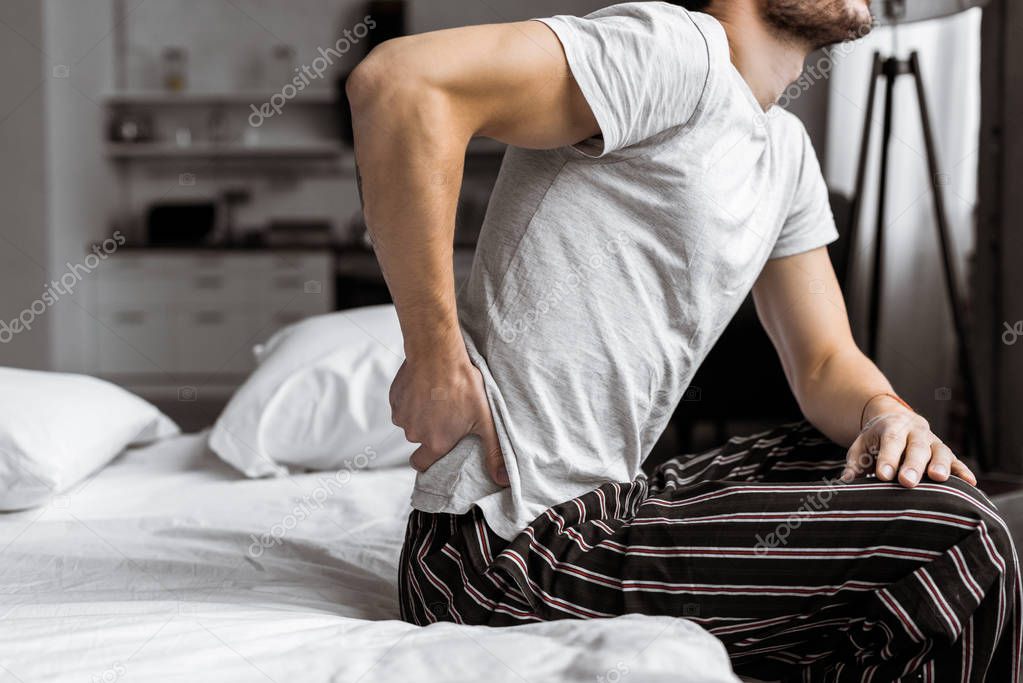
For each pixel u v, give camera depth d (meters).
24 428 1.56
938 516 0.80
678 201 0.87
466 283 0.94
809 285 1.12
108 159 5.86
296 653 0.75
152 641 0.78
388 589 1.11
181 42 6.06
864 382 1.06
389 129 0.76
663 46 0.83
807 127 4.15
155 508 1.55
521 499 0.89
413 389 0.87
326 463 1.81
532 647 0.73
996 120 3.26
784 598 0.83
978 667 0.79
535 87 0.79
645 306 0.89
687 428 3.47
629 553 0.85
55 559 1.19
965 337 2.99
